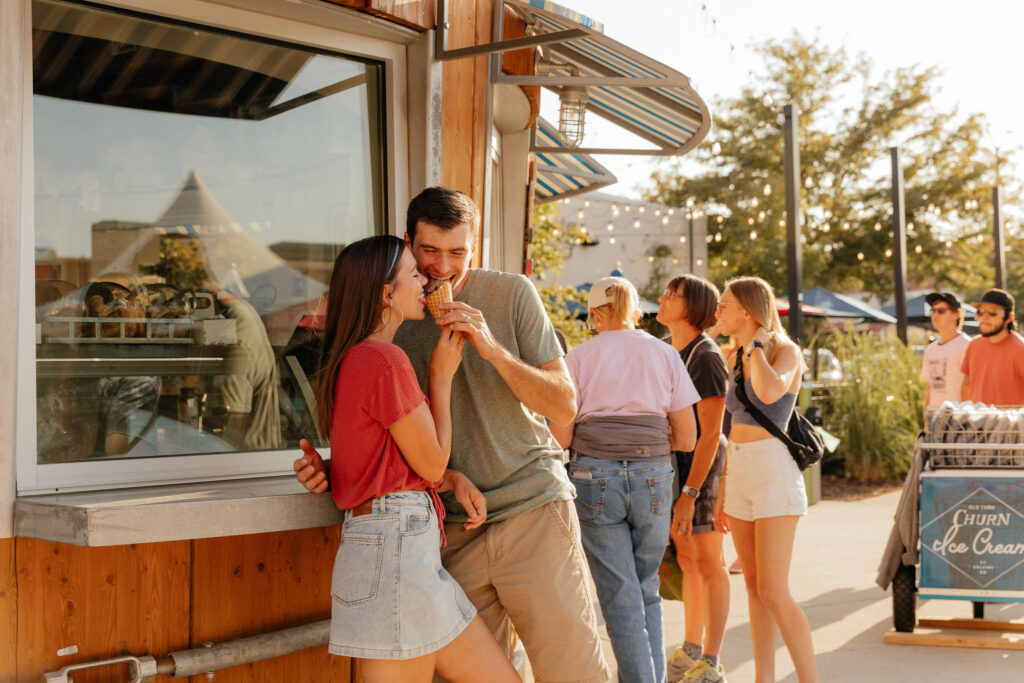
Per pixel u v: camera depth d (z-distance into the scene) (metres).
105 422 2.67
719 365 4.01
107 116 2.74
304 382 3.11
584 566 2.66
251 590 2.84
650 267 21.61
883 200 27.75
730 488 3.98
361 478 2.27
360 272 2.32
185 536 2.29
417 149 3.27
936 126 28.22
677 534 4.10
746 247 25.78
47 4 2.61
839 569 6.40
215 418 2.89
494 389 2.57
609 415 3.56
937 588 4.78
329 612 3.02
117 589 2.58
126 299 2.75
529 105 4.52
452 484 2.52
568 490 2.64
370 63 3.25
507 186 5.20
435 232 2.49
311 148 3.15
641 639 3.40
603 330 3.80
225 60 2.96
